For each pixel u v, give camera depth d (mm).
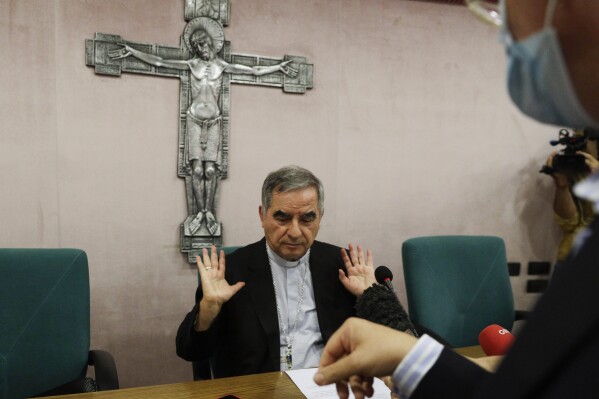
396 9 3164
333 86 3072
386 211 3230
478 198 3438
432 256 2404
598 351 276
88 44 2600
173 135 2799
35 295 1924
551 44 373
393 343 605
